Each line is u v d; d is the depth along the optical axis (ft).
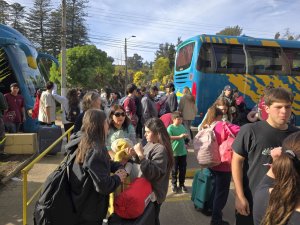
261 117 17.53
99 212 9.41
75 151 9.45
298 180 5.79
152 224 11.34
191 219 16.93
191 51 39.68
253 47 39.70
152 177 11.02
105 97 42.93
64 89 67.62
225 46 39.01
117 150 11.67
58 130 29.58
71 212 9.08
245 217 10.58
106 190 9.07
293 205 5.74
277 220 5.84
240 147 10.28
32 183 21.80
